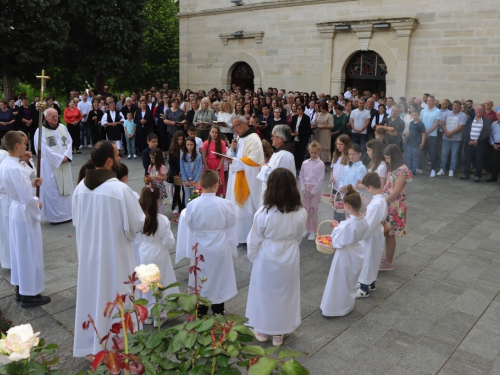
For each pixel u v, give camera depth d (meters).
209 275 4.47
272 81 17.94
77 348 3.77
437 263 6.12
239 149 6.80
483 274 5.78
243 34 18.20
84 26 19.86
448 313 4.80
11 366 1.93
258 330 4.14
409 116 11.98
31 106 13.62
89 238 3.70
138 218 3.74
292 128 11.27
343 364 3.89
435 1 13.93
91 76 21.31
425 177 11.52
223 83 19.45
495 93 13.34
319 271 5.84
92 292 3.74
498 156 10.87
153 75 26.95
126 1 20.27
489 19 13.09
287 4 16.92
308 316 4.72
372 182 4.78
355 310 4.85
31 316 4.68
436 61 14.19
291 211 3.98
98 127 13.79
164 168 7.36
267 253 4.04
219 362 2.00
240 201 6.57
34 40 17.78
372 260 5.03
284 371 1.86
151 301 4.49
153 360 2.05
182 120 12.60
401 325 4.55
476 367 3.87
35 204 4.69
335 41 16.11
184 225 4.77
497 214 8.38
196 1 19.56
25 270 4.74
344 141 6.39
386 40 14.95
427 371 3.81
